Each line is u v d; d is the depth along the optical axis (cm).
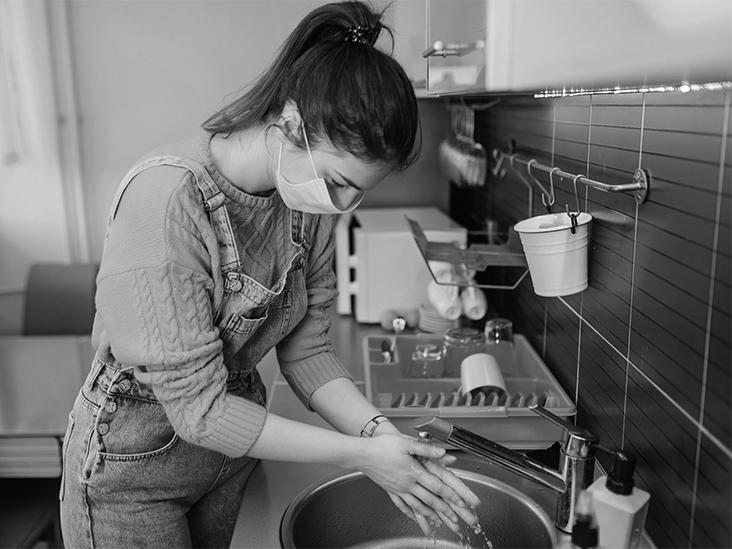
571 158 139
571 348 144
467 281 207
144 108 302
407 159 104
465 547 130
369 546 132
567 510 110
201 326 104
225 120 110
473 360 158
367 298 228
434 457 104
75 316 271
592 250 128
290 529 115
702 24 48
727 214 80
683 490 92
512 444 139
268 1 295
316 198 104
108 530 121
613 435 119
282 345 140
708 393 85
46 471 184
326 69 97
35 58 287
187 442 118
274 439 105
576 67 57
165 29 296
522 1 61
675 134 93
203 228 106
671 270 95
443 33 118
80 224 310
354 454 105
